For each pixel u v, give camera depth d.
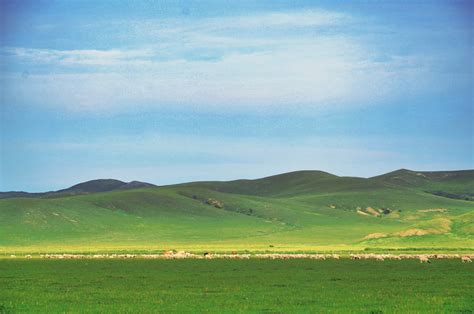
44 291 95.31
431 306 77.25
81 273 132.00
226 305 78.25
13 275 127.56
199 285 102.94
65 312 73.56
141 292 93.00
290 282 107.44
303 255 195.88
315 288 97.44
